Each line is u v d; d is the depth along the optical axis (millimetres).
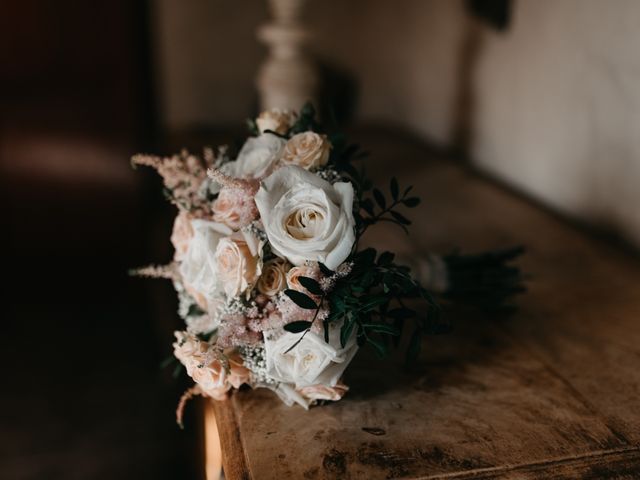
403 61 1849
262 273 666
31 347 2080
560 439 660
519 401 716
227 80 1953
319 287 635
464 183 1385
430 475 614
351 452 642
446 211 1227
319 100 1644
